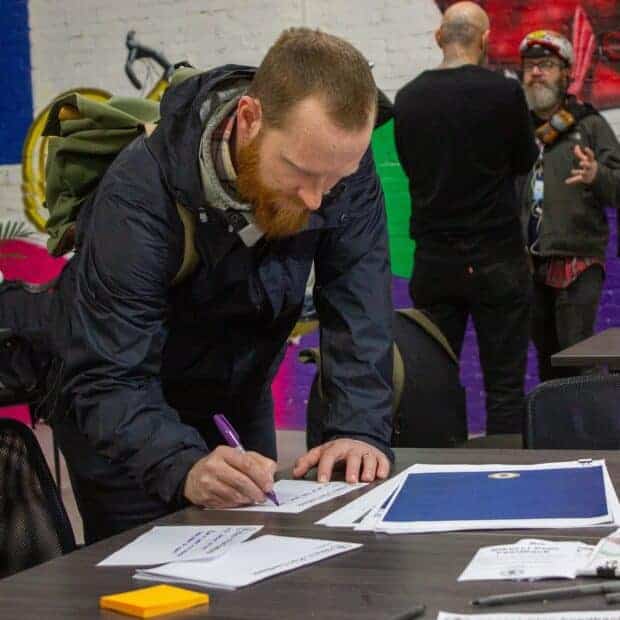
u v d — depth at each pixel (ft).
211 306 7.58
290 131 6.17
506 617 4.47
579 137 17.47
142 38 23.76
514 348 16.55
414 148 16.30
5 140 24.93
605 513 5.92
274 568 5.32
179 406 8.38
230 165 6.66
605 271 18.69
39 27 24.50
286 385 23.09
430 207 16.37
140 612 4.78
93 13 24.06
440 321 16.87
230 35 23.16
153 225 6.93
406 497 6.59
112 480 7.98
